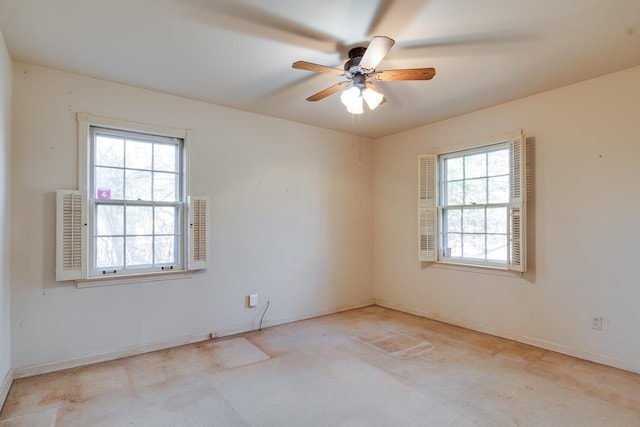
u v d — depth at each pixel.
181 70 2.92
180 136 3.51
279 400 2.41
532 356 3.17
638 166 2.84
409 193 4.70
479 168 3.96
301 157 4.42
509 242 3.55
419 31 2.31
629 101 2.88
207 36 2.38
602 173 3.02
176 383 2.66
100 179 3.14
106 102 3.12
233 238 3.85
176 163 3.56
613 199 2.96
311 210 4.50
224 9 2.08
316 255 4.54
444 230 4.34
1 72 2.34
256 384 2.64
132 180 3.30
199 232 3.54
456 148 4.09
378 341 3.59
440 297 4.30
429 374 2.81
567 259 3.23
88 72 2.95
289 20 2.20
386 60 2.72
